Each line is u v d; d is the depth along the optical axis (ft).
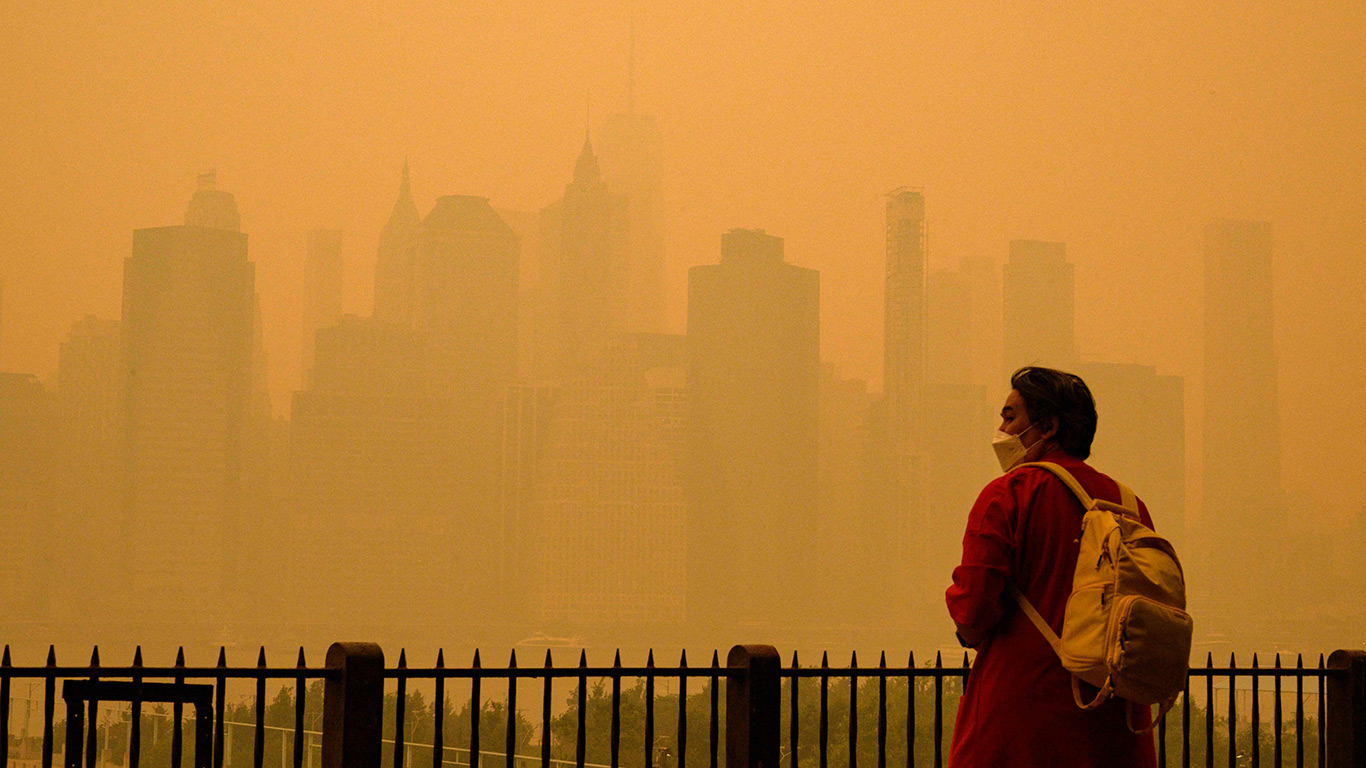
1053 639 10.56
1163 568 10.40
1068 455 11.43
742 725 13.32
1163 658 10.02
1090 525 10.57
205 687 11.68
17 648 479.00
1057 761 10.39
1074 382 11.60
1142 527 10.69
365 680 11.94
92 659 11.53
